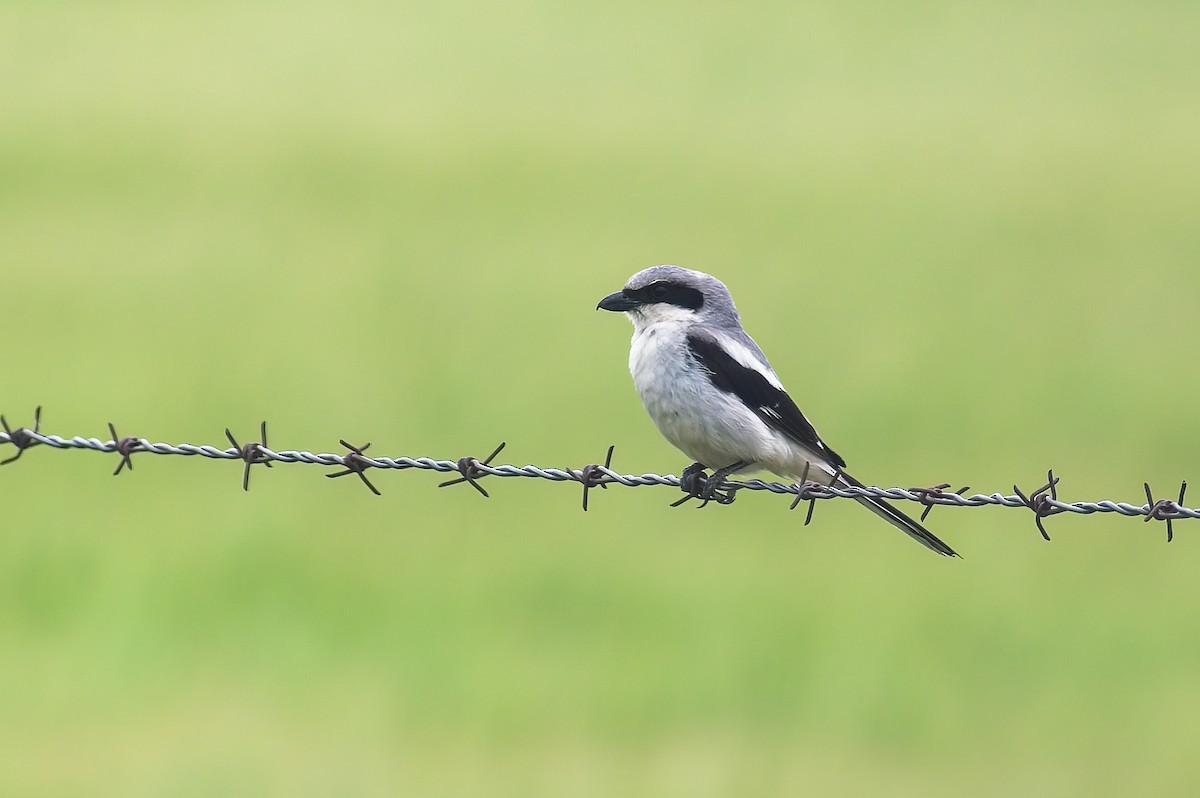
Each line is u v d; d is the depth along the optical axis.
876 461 13.66
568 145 28.91
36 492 12.83
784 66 36.50
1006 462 13.63
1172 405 15.30
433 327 17.97
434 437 14.08
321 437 13.98
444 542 11.80
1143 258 21.98
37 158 25.83
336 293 19.39
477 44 38.53
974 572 11.65
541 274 20.39
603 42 39.03
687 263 21.05
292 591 11.07
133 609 10.70
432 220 23.27
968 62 36.91
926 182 26.62
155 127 28.48
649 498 13.12
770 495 13.38
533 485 13.32
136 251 21.00
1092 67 36.34
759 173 27.22
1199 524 12.67
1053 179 26.78
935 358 17.02
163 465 13.60
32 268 20.03
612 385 15.84
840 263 21.48
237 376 15.79
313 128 29.19
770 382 7.39
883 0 45.16
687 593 11.19
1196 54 37.84
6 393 14.97
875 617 10.81
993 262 21.75
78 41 35.53
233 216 23.09
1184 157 28.14
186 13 39.31
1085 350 17.58
